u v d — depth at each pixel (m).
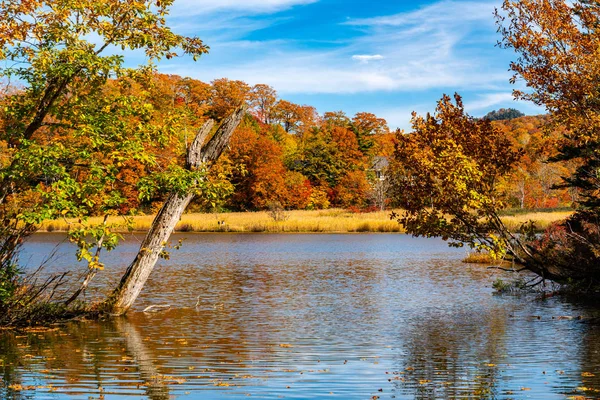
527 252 18.91
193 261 29.62
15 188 12.69
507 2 17.95
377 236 51.38
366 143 100.44
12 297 12.89
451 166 17.12
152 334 12.41
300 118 112.19
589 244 17.12
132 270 14.92
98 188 12.52
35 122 13.16
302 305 16.44
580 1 17.81
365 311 15.45
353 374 9.11
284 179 80.56
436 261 29.59
